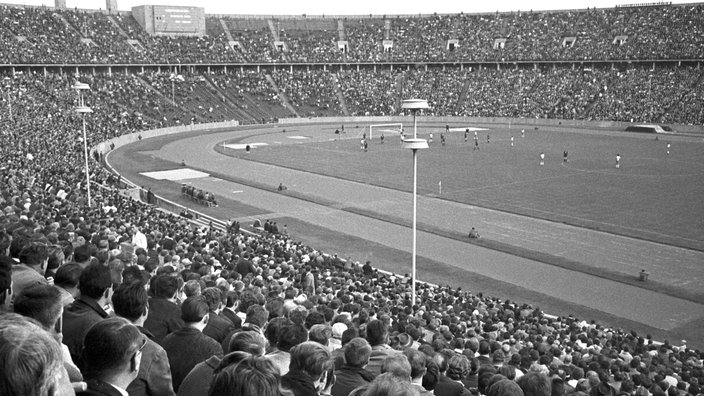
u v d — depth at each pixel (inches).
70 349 323.9
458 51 6909.5
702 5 6195.9
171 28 6486.2
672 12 6304.1
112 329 226.4
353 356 376.5
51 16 5649.6
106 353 222.7
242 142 4559.5
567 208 2395.4
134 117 4891.7
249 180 3041.3
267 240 1696.6
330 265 1545.3
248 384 185.0
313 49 7007.9
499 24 7091.5
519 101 6136.8
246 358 202.7
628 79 5890.8
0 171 2049.7
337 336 602.5
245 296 673.0
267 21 7224.4
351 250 1889.8
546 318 1237.7
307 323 504.1
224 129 5442.9
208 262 1058.7
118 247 948.0
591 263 1749.5
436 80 6688.0
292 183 2972.4
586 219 2226.9
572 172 3198.8
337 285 1174.3
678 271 1680.6
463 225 2176.4
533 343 903.7
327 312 661.3
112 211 1642.5
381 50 7106.3
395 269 1710.1
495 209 2402.8
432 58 6909.5
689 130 5068.9
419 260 1793.8
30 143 2888.8
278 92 6422.2
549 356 767.1
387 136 4980.3
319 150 4136.3
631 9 6555.1
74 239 835.4
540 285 1582.2
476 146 4138.8
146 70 5920.3
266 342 391.2
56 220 1079.0
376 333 468.8
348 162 3602.4
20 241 519.8
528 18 7042.3
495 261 1781.5
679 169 3272.6
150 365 289.7
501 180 2989.7
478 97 6353.3
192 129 5280.5
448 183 2923.2
